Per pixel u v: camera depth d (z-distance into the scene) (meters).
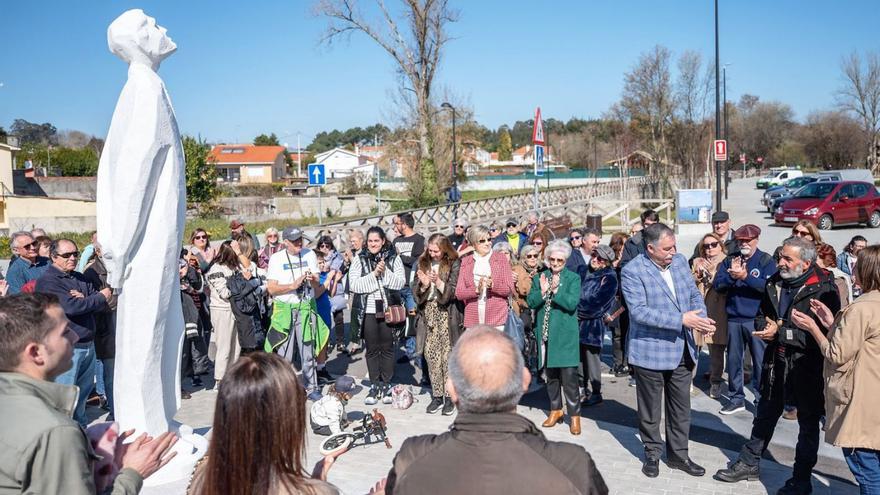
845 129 69.50
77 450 2.12
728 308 6.53
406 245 8.85
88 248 7.63
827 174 34.72
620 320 7.89
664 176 41.97
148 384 4.49
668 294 5.05
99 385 6.96
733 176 83.25
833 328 3.96
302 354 6.96
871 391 3.82
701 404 6.90
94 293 5.58
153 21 4.49
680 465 5.19
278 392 2.04
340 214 39.66
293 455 2.06
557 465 2.01
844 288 6.01
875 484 3.89
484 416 2.11
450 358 2.23
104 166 4.43
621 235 8.80
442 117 37.38
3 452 2.07
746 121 87.88
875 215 23.81
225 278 7.17
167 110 4.42
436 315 6.63
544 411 6.80
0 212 30.89
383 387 7.05
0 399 2.17
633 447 5.75
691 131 41.16
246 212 37.56
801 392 4.56
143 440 2.47
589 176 60.50
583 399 7.02
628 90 42.69
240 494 1.98
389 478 2.16
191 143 36.50
